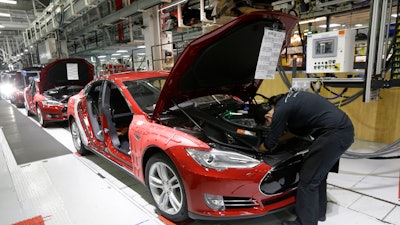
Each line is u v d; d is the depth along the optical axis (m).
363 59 4.44
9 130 6.20
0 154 4.32
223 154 1.85
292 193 2.05
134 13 6.59
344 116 1.83
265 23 1.90
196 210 1.89
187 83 2.18
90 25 9.18
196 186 1.83
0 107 10.76
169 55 7.50
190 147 1.91
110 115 3.10
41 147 4.62
